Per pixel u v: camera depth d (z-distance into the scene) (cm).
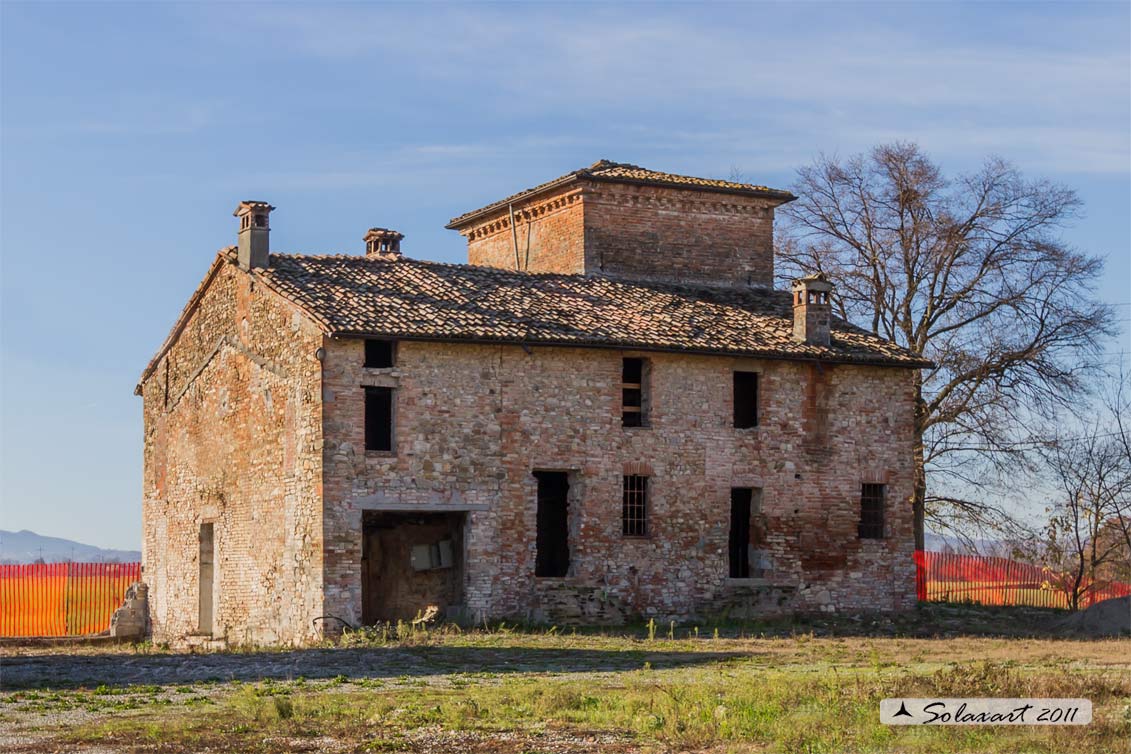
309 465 3734
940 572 4903
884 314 5412
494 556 3844
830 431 4306
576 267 4678
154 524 4800
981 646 3453
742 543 4306
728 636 3709
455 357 3847
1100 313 5253
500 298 4150
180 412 4609
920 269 5353
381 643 3419
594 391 4009
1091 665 2898
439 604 3938
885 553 4347
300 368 3803
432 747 1919
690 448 4112
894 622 4103
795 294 4359
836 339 4419
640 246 4722
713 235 4828
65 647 4341
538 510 4244
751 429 4206
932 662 2992
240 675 2736
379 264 4259
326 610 3650
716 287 4766
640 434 4056
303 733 2023
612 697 2302
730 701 2177
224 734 2019
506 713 2170
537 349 3944
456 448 3822
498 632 3666
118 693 2470
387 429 3884
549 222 4853
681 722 2044
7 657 3170
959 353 5191
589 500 3972
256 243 4094
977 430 5175
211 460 4328
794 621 4078
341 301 3856
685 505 4094
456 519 3912
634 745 1922
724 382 4178
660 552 4047
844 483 4306
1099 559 5303
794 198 4922
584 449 3978
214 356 4338
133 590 4812
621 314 4222
